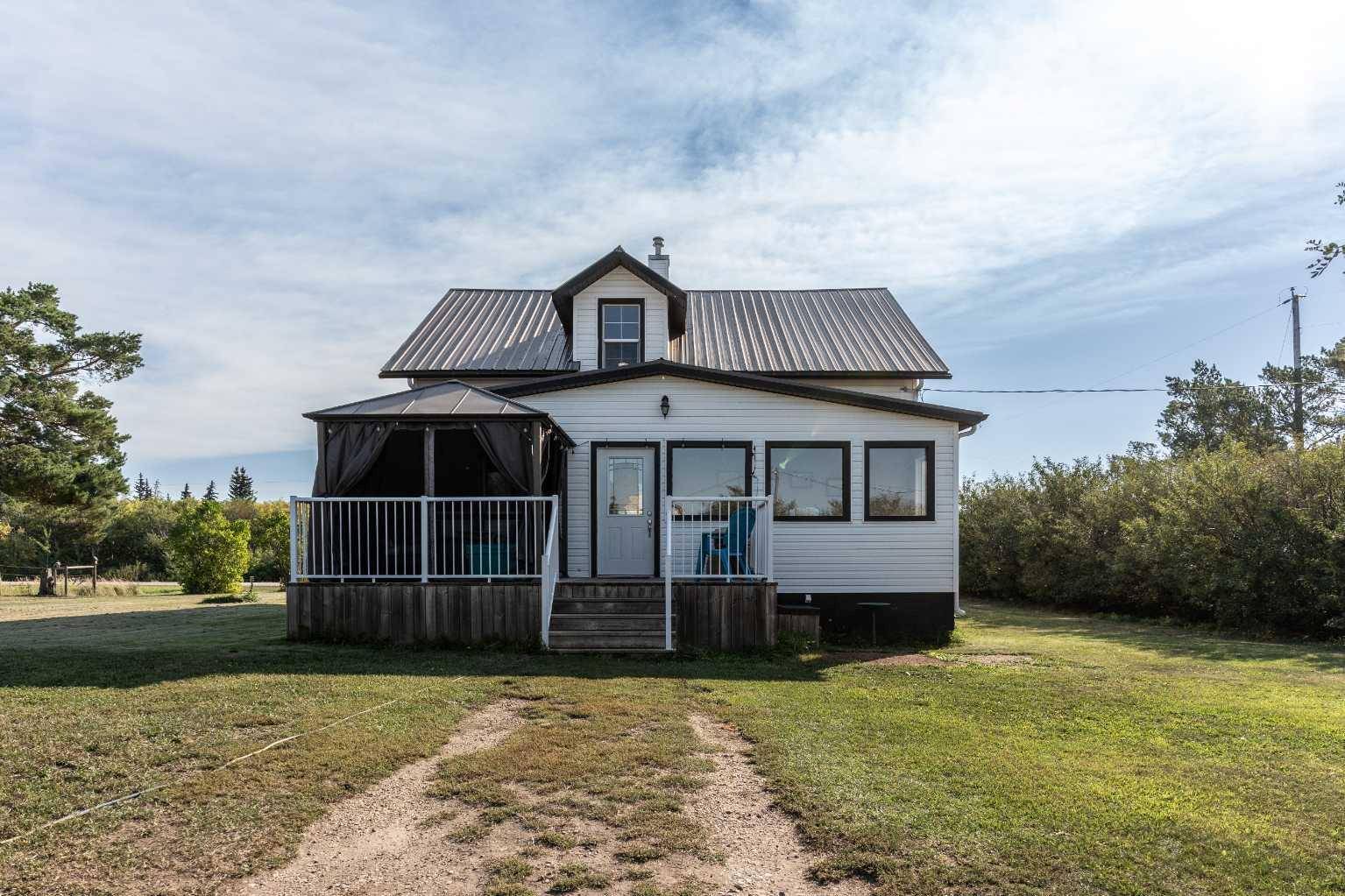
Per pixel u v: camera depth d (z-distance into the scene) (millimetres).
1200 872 4160
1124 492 19891
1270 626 14828
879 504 13477
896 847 4371
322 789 5035
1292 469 15148
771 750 6055
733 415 13508
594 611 11023
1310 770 5852
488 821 4691
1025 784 5395
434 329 17609
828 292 20438
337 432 10773
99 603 19297
